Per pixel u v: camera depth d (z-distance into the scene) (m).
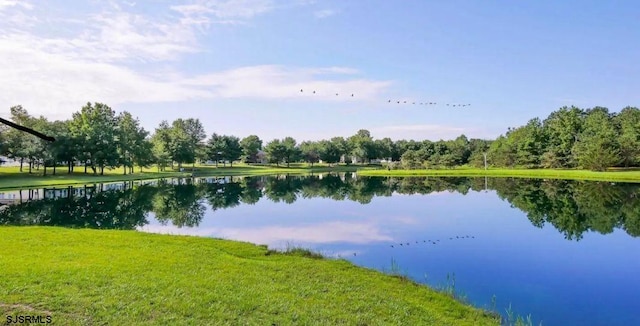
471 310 10.07
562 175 64.56
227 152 109.19
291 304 8.54
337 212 29.94
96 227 23.20
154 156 79.12
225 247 14.87
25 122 62.19
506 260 15.93
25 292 8.27
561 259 16.19
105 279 9.40
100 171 73.50
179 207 33.12
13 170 66.62
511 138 98.31
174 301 8.19
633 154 67.31
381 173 83.31
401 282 11.66
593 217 27.02
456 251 17.48
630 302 11.38
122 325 7.03
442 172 81.06
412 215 28.23
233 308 8.08
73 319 7.14
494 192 44.22
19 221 25.09
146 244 14.25
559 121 87.75
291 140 125.12
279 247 17.12
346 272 11.97
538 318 10.19
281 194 43.91
